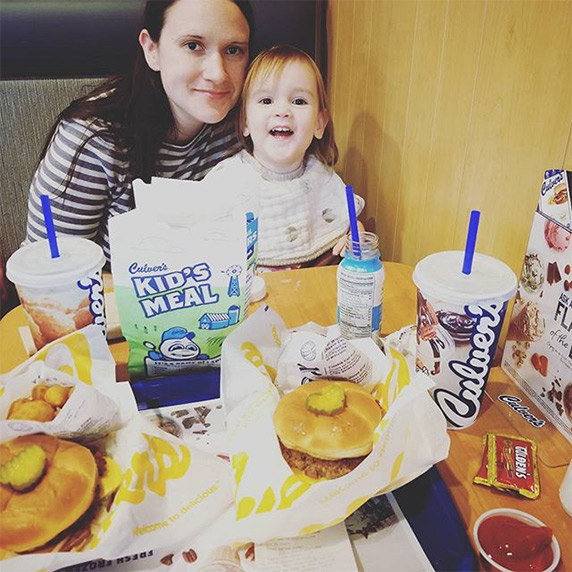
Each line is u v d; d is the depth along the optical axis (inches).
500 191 48.4
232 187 34.3
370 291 35.5
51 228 32.6
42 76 75.5
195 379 34.4
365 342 33.0
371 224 80.3
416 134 63.2
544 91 41.4
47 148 67.9
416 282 30.4
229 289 32.9
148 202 33.6
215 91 64.6
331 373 31.8
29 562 22.3
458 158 54.7
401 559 24.7
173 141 70.6
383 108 71.1
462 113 53.0
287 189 67.7
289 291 46.8
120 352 38.7
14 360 37.4
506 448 29.9
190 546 24.8
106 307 42.4
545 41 40.8
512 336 36.1
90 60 76.2
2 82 72.7
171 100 66.4
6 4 71.0
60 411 26.7
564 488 26.8
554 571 23.8
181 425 32.1
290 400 29.3
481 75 49.3
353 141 82.6
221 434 31.6
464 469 29.2
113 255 31.0
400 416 25.9
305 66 63.6
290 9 84.0
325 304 45.0
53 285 31.9
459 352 29.9
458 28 52.0
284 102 63.8
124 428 28.7
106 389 30.3
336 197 71.9
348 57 80.2
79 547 23.7
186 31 61.6
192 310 33.1
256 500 24.8
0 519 23.6
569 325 30.3
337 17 82.4
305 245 69.0
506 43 45.3
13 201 77.0
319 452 26.9
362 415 28.2
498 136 47.8
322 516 24.2
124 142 64.7
